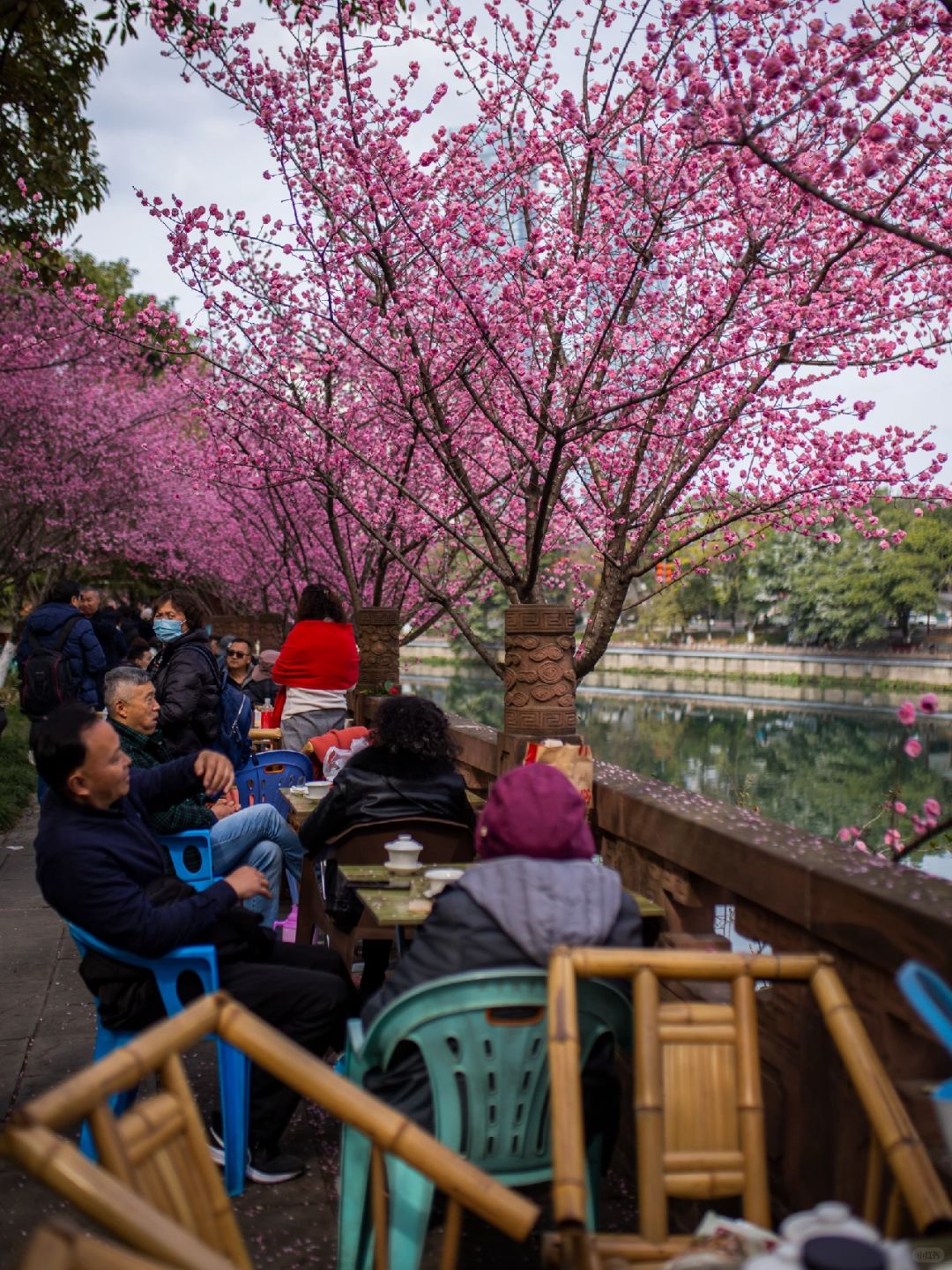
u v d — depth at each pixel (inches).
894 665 2864.2
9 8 342.6
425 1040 95.9
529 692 213.5
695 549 303.0
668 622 3659.0
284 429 376.8
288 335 352.8
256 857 196.9
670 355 264.2
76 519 952.3
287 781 243.4
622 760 1583.4
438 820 163.2
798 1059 106.7
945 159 206.5
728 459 284.2
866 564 2886.3
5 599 1033.5
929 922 86.1
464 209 255.4
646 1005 84.0
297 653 291.7
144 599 1615.4
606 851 159.5
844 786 1272.1
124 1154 65.6
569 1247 78.7
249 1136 132.4
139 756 185.0
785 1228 70.8
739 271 242.1
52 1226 49.7
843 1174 98.8
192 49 263.3
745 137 132.0
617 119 253.4
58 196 447.8
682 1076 83.9
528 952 95.8
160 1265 52.1
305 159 279.1
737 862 116.3
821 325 230.8
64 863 123.2
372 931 166.4
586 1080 99.8
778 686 2918.3
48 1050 175.8
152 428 965.8
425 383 268.8
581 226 258.5
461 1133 96.0
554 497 274.4
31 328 670.5
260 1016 131.7
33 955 229.3
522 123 265.7
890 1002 94.1
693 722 2119.8
